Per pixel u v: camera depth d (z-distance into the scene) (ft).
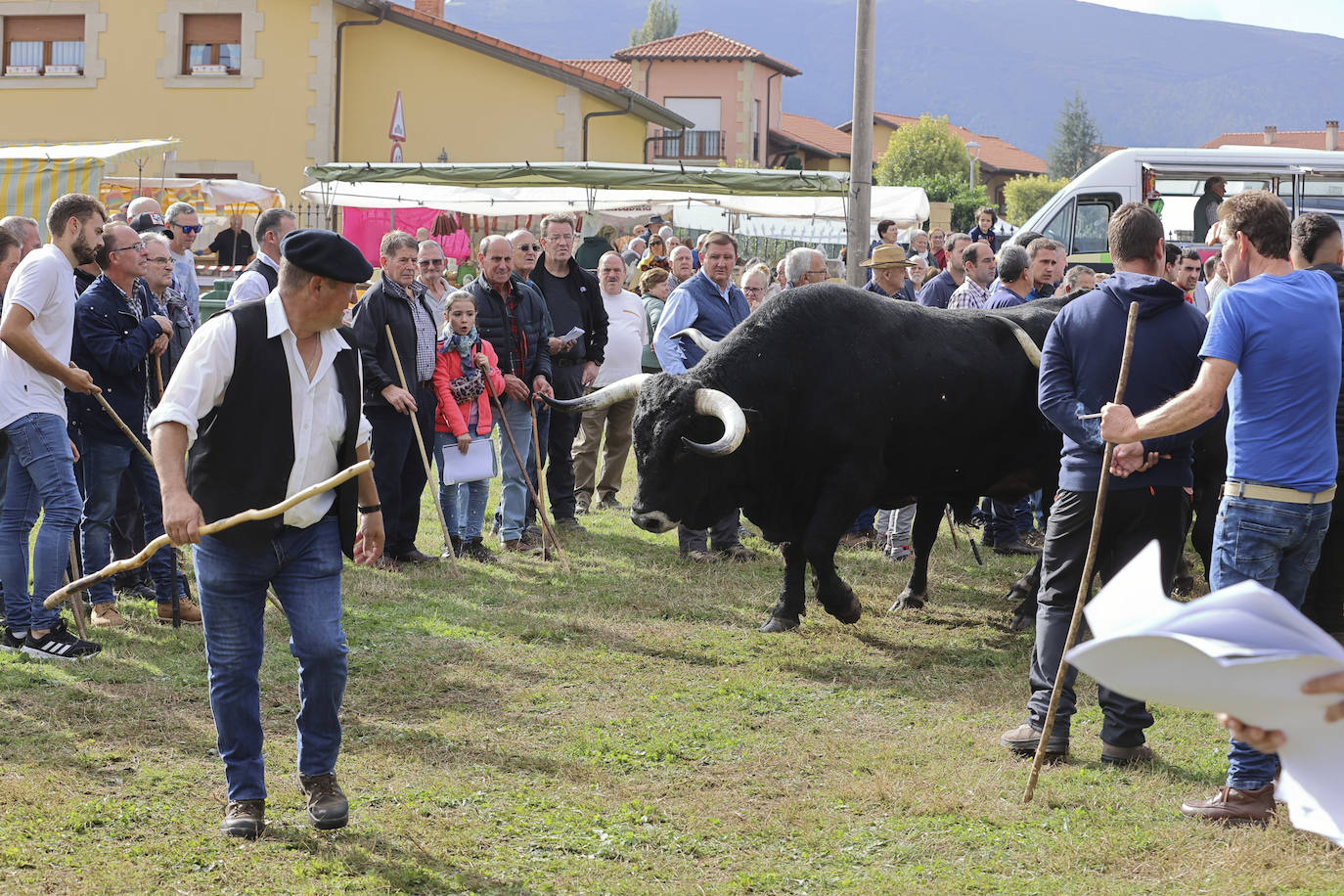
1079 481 16.65
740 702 19.65
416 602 25.17
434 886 13.32
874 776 16.63
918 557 25.84
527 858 14.02
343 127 88.53
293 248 13.52
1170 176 61.31
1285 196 60.44
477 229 73.00
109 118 87.30
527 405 30.55
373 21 85.56
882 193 64.44
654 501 22.82
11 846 13.84
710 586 27.12
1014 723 18.80
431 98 88.69
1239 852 14.06
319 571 14.23
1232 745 15.14
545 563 28.94
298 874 13.41
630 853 14.23
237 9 85.56
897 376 22.99
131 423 22.47
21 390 20.31
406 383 27.43
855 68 42.98
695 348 28.53
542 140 88.94
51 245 20.66
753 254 74.08
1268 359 14.46
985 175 261.85
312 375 13.98
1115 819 15.20
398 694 19.63
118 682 19.80
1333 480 14.83
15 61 88.63
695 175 60.59
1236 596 6.90
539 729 18.25
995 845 14.48
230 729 14.23
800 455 23.04
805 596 25.89
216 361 13.47
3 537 20.72
